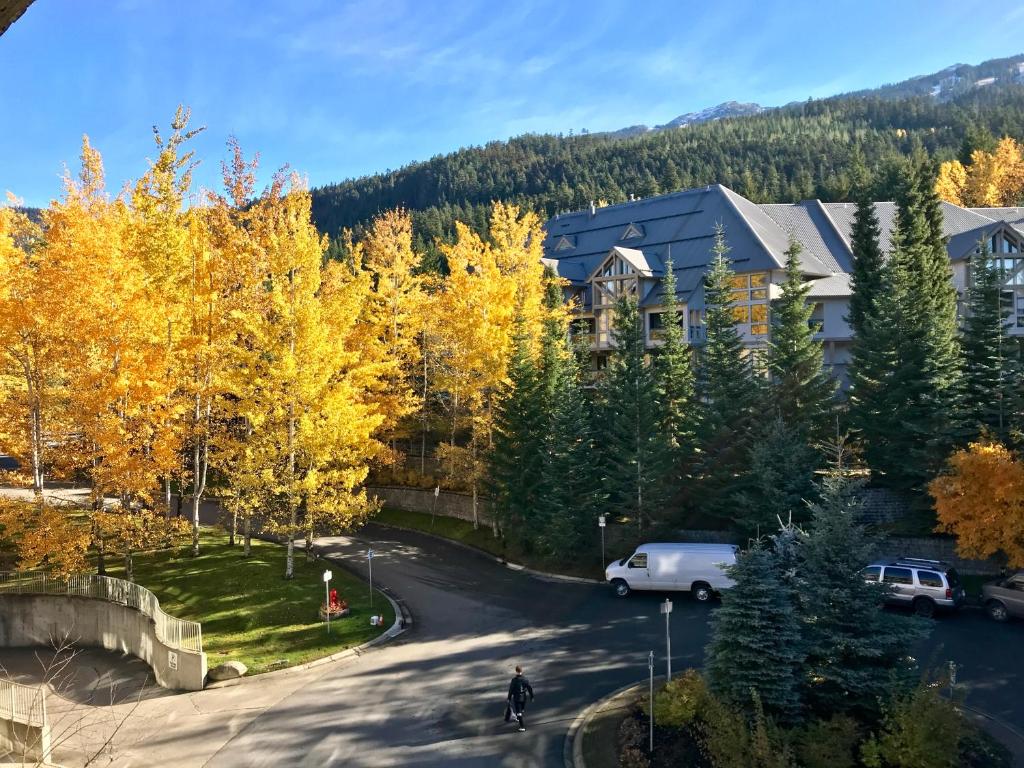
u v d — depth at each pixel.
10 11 3.46
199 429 30.27
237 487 28.02
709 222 54.31
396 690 19.28
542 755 15.54
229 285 29.94
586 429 30.47
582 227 64.69
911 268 37.50
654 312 51.66
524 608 25.45
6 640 28.00
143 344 26.17
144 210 27.89
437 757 15.70
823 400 32.31
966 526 22.55
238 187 29.20
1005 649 19.55
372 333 37.69
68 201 26.03
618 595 26.16
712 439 30.58
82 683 23.02
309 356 26.12
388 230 39.59
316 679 20.55
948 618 22.17
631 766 14.59
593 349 53.59
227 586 27.75
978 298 29.05
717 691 15.37
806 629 15.83
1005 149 84.31
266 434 27.38
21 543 26.53
